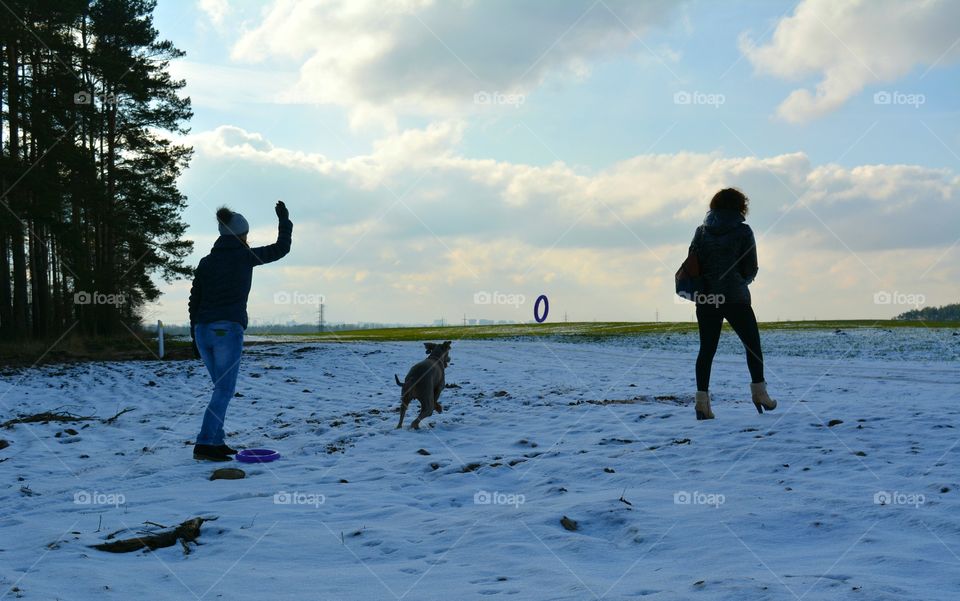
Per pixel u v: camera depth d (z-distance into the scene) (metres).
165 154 37.81
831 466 5.49
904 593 2.81
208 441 7.30
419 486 5.82
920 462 5.45
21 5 29.50
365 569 3.67
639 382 14.70
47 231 32.22
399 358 21.81
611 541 4.01
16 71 30.89
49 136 30.19
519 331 40.94
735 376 15.44
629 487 5.26
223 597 3.26
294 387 15.48
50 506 5.36
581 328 42.91
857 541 3.67
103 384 16.81
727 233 7.52
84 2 32.06
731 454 6.08
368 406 12.09
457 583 3.37
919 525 3.86
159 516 4.90
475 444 7.62
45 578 3.51
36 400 14.06
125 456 7.87
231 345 7.30
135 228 37.31
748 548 3.65
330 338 39.19
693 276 7.69
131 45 36.44
